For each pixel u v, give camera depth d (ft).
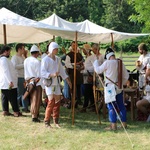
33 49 21.81
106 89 19.58
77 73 26.32
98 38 29.04
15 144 17.43
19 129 20.35
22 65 24.71
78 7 157.07
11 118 23.09
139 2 29.17
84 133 19.34
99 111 25.21
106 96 19.52
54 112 20.70
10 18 21.58
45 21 29.78
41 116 23.91
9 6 157.17
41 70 19.84
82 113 25.34
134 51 96.07
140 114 22.94
